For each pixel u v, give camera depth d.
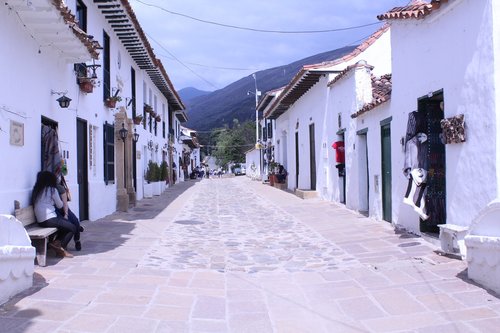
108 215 13.23
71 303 5.11
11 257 5.05
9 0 6.52
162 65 20.08
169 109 31.69
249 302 5.56
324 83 16.59
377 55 15.56
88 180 11.43
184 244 9.44
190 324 4.76
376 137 11.33
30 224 7.32
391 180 10.27
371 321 4.86
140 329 4.52
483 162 6.51
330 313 5.16
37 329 4.32
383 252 7.98
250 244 9.53
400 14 8.95
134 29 14.09
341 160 14.92
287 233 10.86
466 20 6.86
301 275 6.89
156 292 5.78
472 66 6.72
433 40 7.96
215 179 46.62
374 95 13.00
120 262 7.38
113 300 5.33
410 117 8.70
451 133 7.18
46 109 8.39
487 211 5.53
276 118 29.55
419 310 5.09
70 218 7.94
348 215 12.86
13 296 5.22
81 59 9.29
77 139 10.68
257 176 41.56
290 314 5.14
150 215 13.89
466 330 4.44
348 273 6.84
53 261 7.18
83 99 10.91
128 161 16.16
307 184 19.83
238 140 69.69
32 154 7.67
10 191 6.77
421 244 8.21
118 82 14.89
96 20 12.32
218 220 13.28
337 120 15.09
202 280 6.53
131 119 16.58
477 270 5.77
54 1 6.77
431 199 8.62
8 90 6.77
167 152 29.39
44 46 8.25
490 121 6.33
